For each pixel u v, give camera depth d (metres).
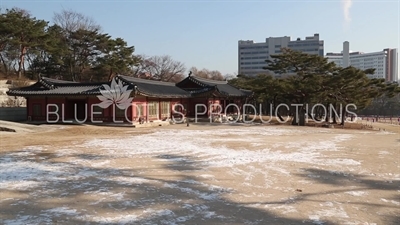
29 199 9.20
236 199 9.39
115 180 11.44
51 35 56.62
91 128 32.72
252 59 152.00
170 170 13.24
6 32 49.78
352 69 40.16
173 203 8.95
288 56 46.88
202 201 9.16
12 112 43.84
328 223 7.57
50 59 61.75
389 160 16.03
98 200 9.14
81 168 13.44
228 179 11.84
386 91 44.12
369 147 20.89
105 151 18.02
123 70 62.28
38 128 31.39
